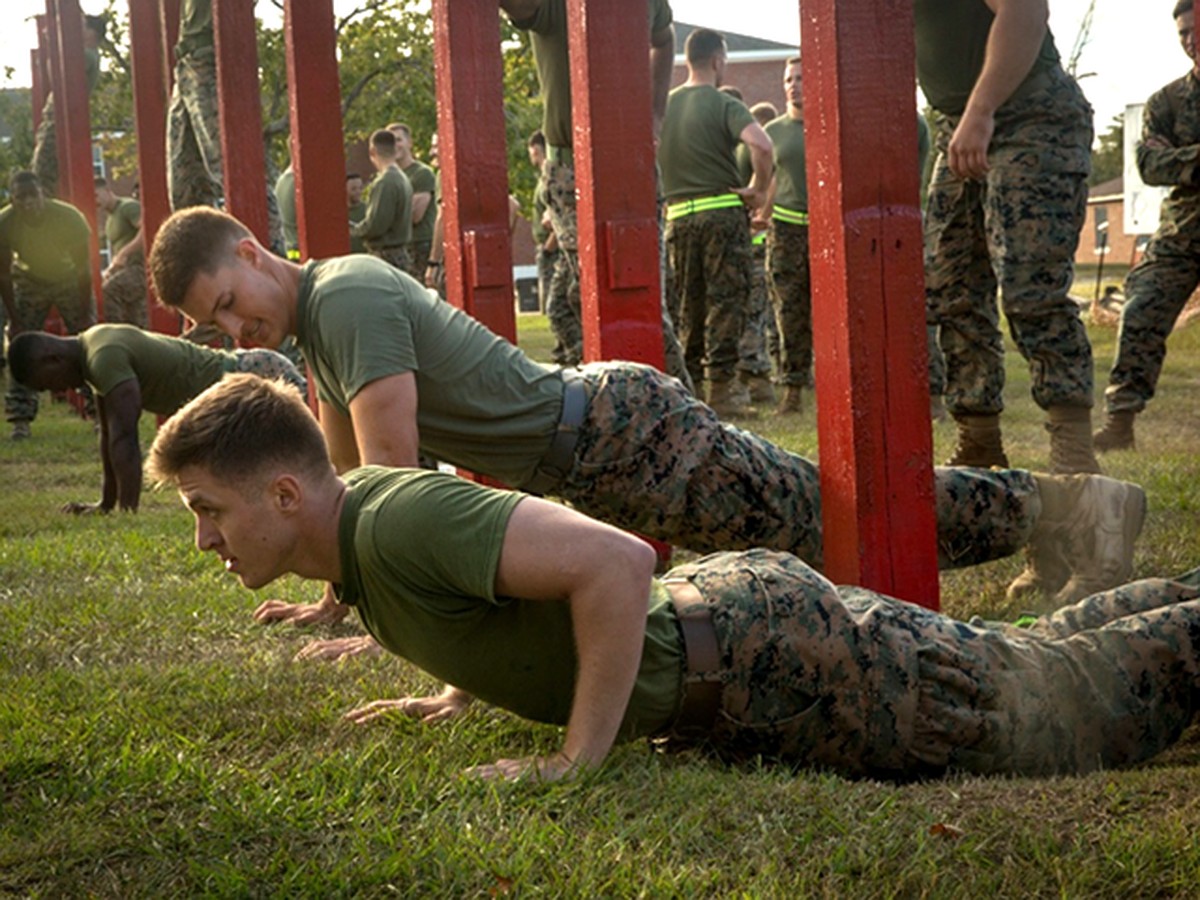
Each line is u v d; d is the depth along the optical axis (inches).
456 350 145.1
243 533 102.5
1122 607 120.0
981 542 156.4
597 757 104.0
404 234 545.6
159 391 256.5
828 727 108.9
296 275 143.6
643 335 176.4
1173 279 274.5
